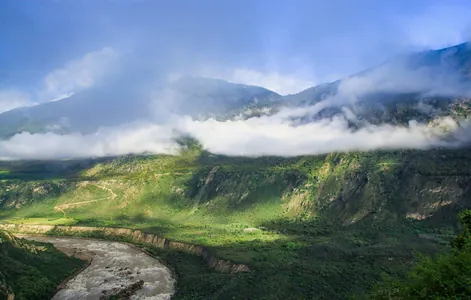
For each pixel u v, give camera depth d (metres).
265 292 144.25
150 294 175.62
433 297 40.00
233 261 196.00
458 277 39.75
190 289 171.50
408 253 173.50
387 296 46.41
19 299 155.88
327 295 139.50
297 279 152.38
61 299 170.38
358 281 147.50
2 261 183.88
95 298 171.12
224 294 147.00
